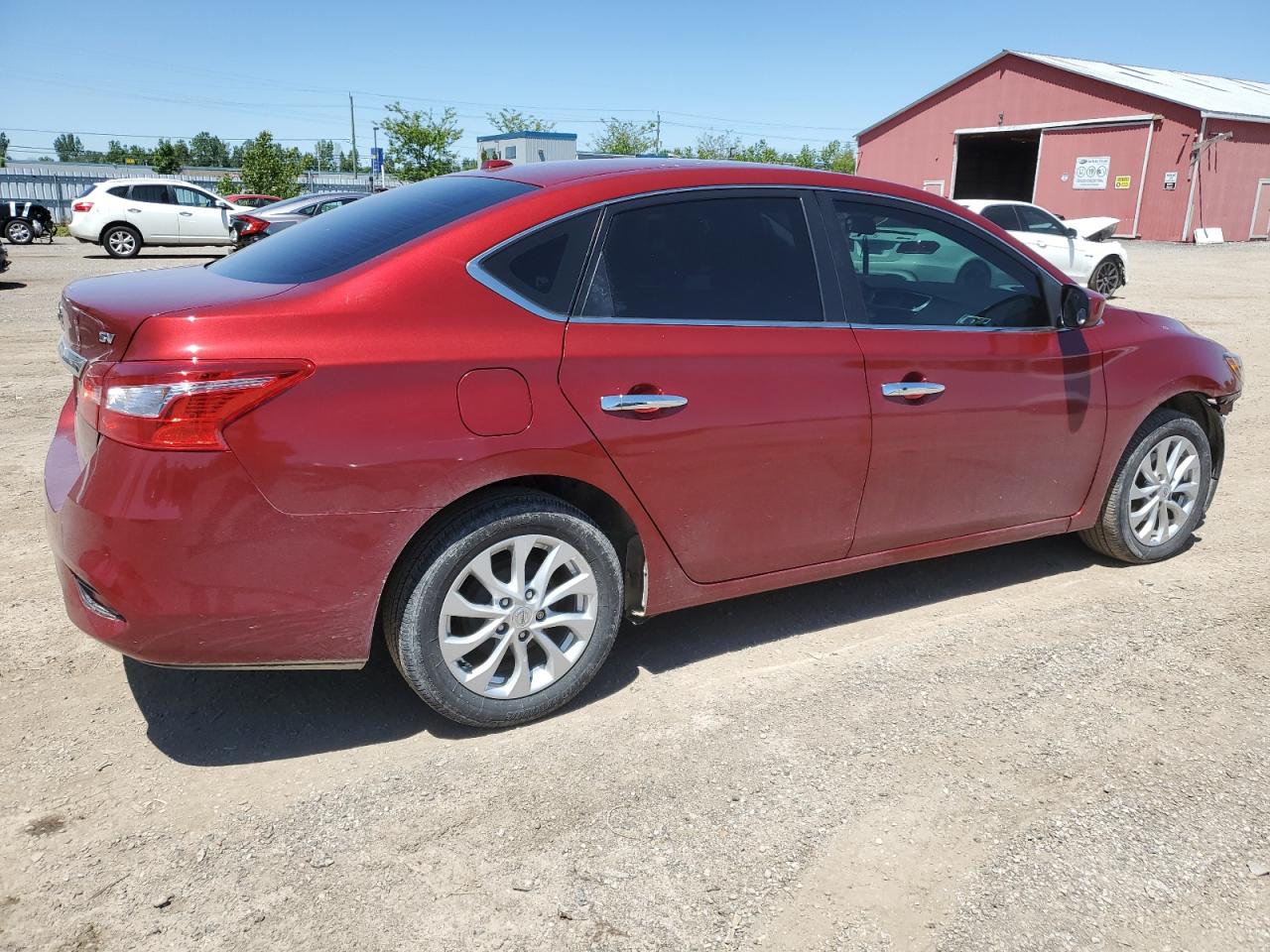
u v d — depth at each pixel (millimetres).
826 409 3285
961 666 3471
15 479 5207
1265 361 9852
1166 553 4465
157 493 2432
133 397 2420
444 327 2701
